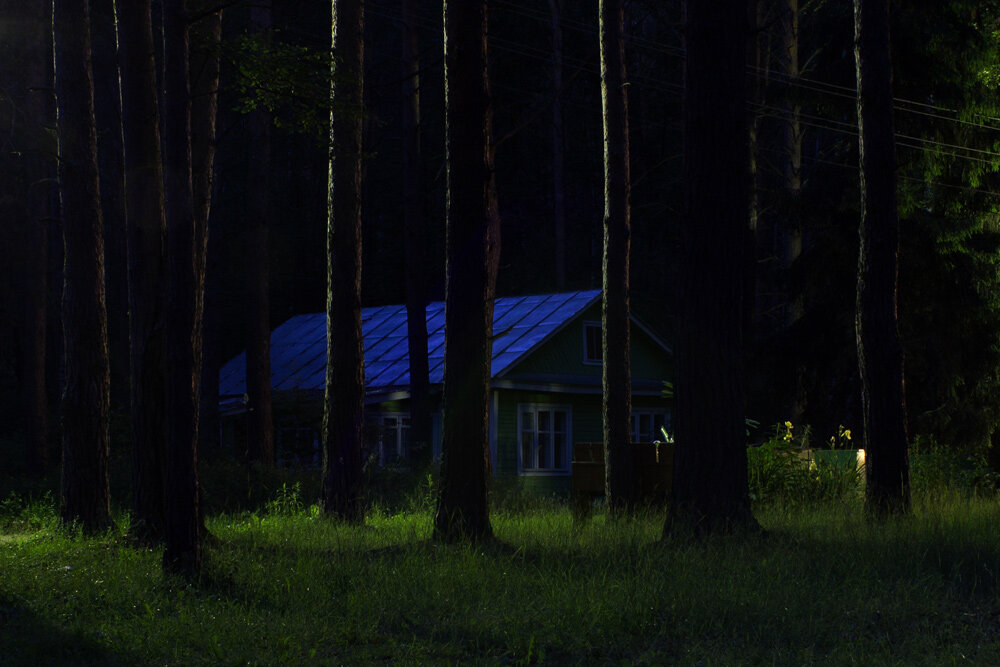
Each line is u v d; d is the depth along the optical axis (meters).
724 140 11.94
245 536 13.73
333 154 16.78
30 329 29.27
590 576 9.72
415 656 7.12
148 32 13.06
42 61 27.41
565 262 53.44
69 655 7.32
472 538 11.84
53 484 23.25
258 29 25.44
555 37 47.38
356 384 16.88
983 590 9.14
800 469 17.64
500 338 30.38
